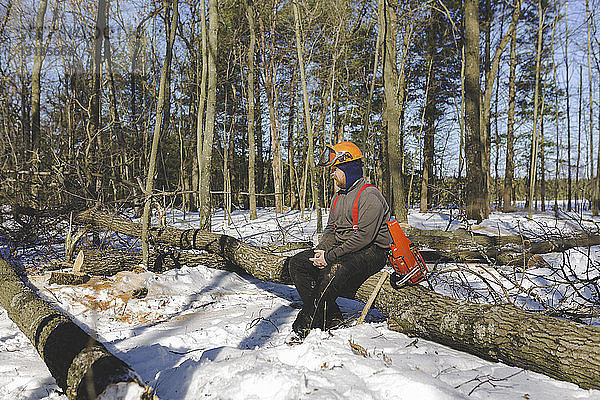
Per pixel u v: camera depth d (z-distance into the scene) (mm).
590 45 20234
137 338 4012
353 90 23312
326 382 2500
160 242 7203
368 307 3881
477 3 13977
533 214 19281
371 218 3805
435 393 2312
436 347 3348
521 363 2818
